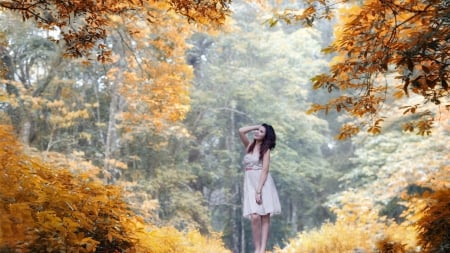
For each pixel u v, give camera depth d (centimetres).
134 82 1131
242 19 2497
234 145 2453
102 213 505
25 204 410
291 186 2614
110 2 573
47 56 1373
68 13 555
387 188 1436
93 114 1680
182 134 1537
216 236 1384
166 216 1822
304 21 539
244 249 2456
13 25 1212
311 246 1117
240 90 2323
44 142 1523
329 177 2680
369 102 604
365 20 508
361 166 2048
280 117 2472
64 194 464
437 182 1186
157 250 584
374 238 1031
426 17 484
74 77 1559
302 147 2820
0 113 933
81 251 423
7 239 381
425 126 696
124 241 497
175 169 1894
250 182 600
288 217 2853
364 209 1210
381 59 487
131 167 1786
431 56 462
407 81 445
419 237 681
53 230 417
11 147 529
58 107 1356
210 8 570
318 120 2619
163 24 877
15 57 1349
